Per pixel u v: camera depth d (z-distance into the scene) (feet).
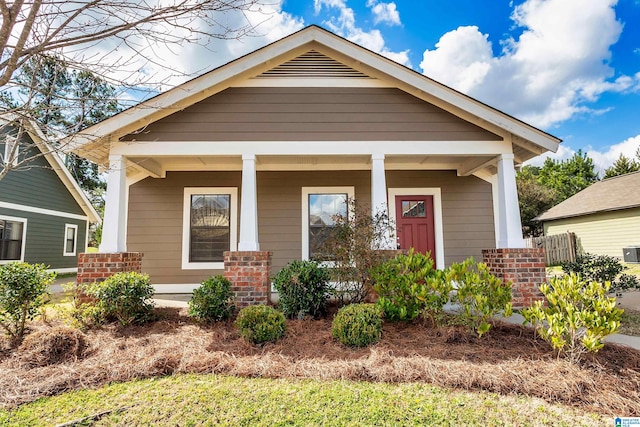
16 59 7.63
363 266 17.93
